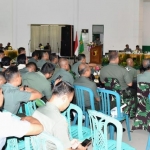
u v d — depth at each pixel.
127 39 13.38
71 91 1.77
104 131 1.94
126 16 13.27
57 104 1.74
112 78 3.59
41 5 13.91
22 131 1.48
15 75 2.59
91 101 3.26
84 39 13.68
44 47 13.34
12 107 2.55
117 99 3.23
